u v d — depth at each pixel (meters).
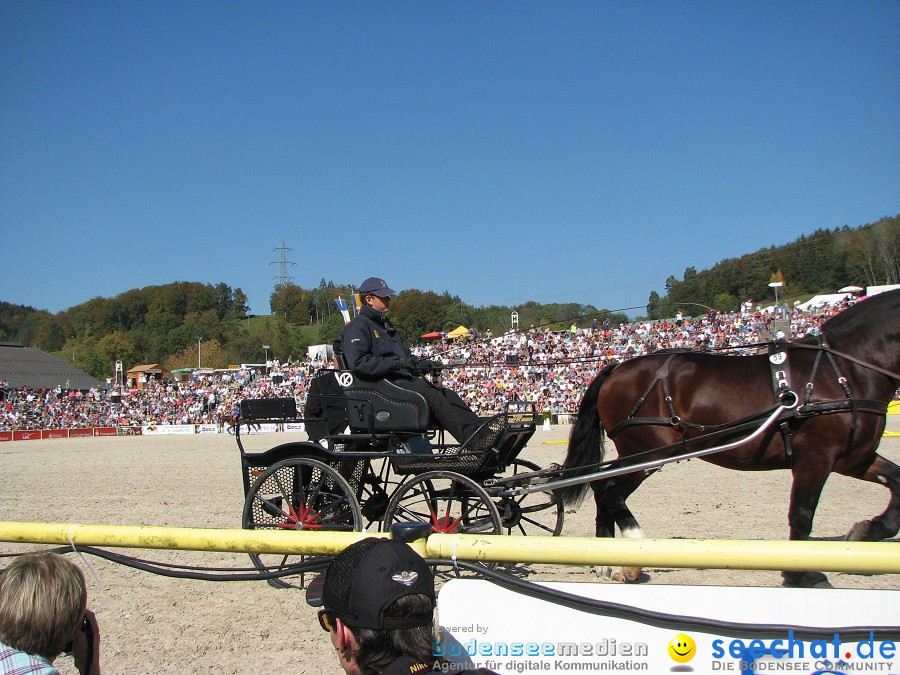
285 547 3.21
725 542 2.64
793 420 5.31
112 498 11.01
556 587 2.62
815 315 29.44
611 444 15.20
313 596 2.98
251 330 127.44
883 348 5.31
